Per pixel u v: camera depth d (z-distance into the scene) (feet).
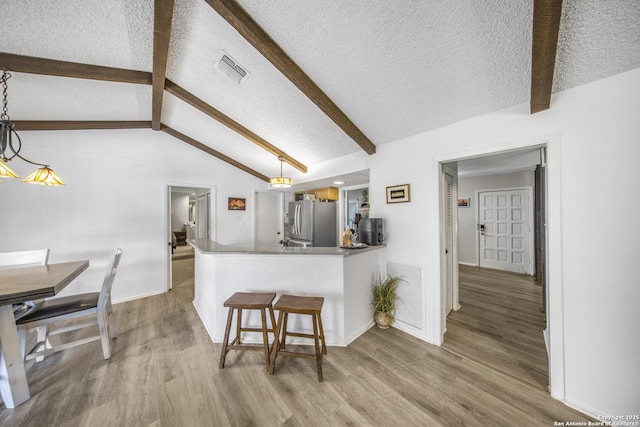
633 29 3.68
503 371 5.95
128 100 8.81
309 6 4.47
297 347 7.15
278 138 10.31
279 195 17.53
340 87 6.49
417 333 7.68
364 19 4.53
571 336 4.88
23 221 8.75
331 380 5.64
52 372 5.85
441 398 5.10
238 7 4.64
